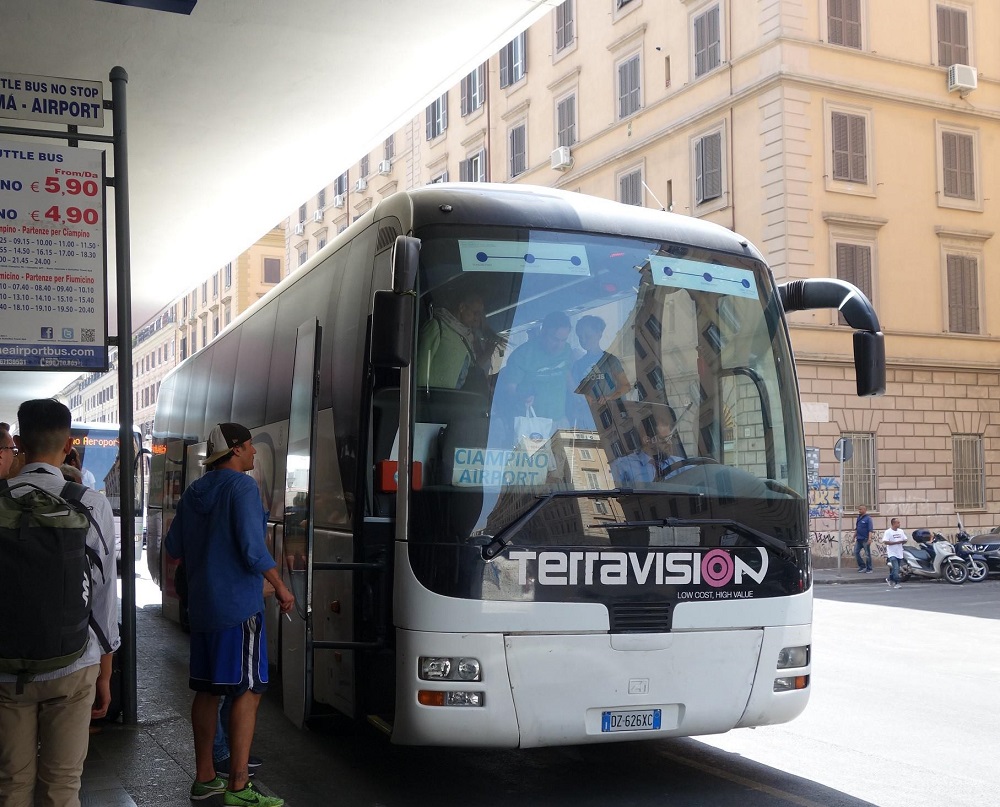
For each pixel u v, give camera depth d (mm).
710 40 29141
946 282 29172
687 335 6418
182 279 21203
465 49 10922
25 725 4270
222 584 5703
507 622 5617
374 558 6180
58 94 8109
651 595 5855
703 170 29344
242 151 13758
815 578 24312
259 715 8648
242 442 6008
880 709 8672
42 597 4137
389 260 6488
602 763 6969
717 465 6227
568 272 6262
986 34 30344
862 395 6629
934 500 28781
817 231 27234
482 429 5840
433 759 7117
